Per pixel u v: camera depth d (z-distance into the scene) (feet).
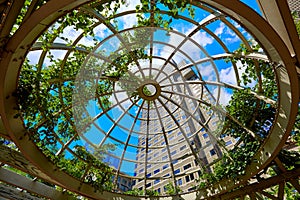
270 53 13.02
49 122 18.99
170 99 24.40
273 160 19.19
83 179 21.68
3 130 15.48
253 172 19.54
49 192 22.03
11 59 11.54
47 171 18.53
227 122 22.44
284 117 15.64
